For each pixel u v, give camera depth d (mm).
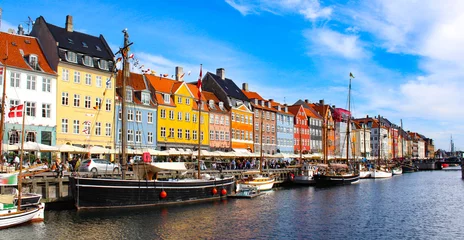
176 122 69750
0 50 49062
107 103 58688
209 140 76562
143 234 28391
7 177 29312
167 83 71750
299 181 68875
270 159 90688
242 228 31188
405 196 53625
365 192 58281
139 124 63000
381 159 140750
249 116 88812
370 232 30953
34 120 50000
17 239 25750
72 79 54656
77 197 33906
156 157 61000
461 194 56625
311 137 115000
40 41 55375
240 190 50531
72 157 53062
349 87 87438
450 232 31266
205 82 86438
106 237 27266
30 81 50156
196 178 46281
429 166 152875
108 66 59406
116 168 43750
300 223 33688
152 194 38156
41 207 30641
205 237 28156
